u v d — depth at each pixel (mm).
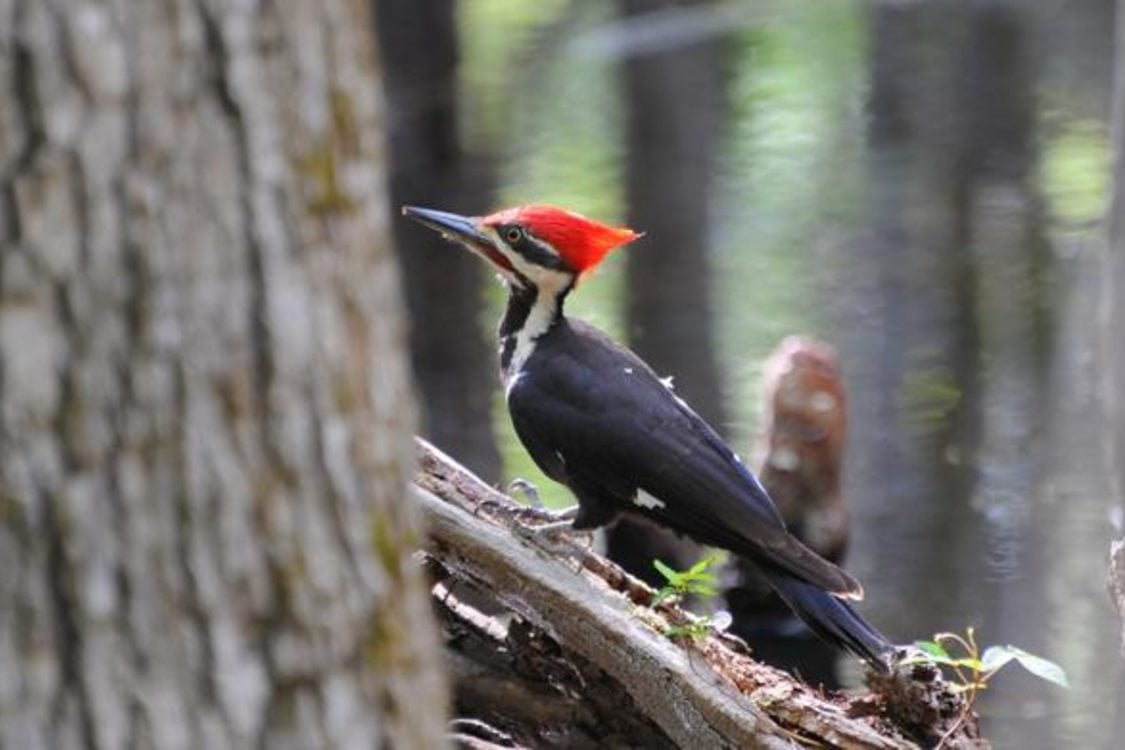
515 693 10266
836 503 13859
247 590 5773
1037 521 19141
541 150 26734
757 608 12836
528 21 28312
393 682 6062
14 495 5559
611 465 11078
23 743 5641
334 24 5832
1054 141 24750
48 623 5617
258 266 5707
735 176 25812
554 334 11562
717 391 22109
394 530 6090
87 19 5457
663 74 22875
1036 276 23922
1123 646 11609
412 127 20547
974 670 10617
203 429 5672
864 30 26078
